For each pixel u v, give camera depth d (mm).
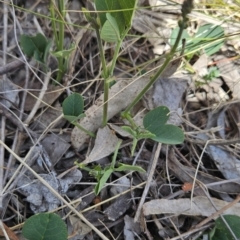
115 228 258
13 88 295
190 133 290
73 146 275
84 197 261
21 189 259
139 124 283
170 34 334
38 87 305
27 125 281
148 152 278
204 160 289
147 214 253
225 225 244
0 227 240
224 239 246
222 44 315
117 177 270
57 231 224
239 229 241
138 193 269
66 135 282
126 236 252
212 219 256
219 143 284
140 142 280
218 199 266
